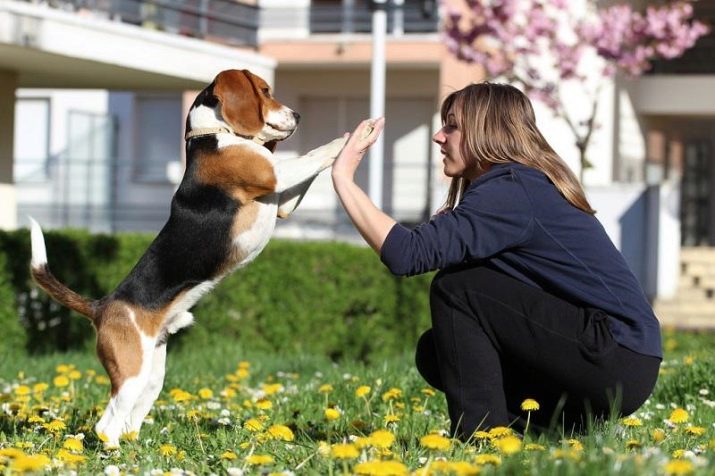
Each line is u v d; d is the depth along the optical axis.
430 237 3.92
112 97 22.72
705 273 17.31
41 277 5.02
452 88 5.00
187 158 4.98
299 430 4.73
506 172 4.06
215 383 7.70
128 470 3.72
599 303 3.98
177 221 4.91
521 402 4.23
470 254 3.95
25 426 5.22
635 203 16.95
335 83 21.86
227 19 16.19
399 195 21.61
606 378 3.95
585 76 16.62
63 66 12.87
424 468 3.21
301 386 6.94
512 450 3.17
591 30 16.53
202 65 13.88
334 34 21.23
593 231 4.04
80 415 5.68
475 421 4.03
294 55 20.94
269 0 21.73
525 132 4.18
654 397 6.15
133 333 4.86
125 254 11.21
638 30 16.77
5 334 10.62
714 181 23.42
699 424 5.01
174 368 8.86
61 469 3.68
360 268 11.38
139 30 12.84
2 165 13.27
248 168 4.78
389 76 21.58
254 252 4.89
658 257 16.73
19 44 11.26
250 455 3.67
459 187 4.49
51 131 22.72
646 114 21.86
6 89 13.22
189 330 11.27
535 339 3.97
